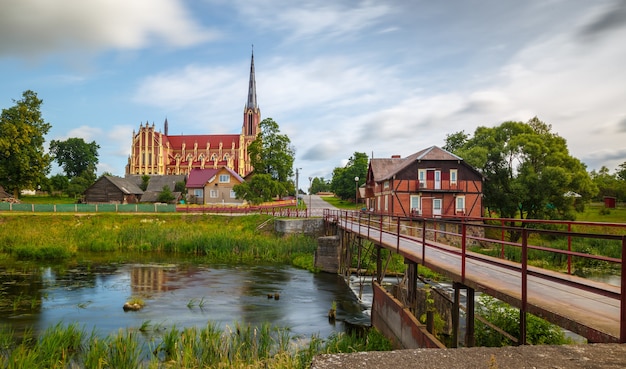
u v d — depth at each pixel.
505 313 13.33
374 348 13.67
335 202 104.69
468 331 9.85
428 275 28.19
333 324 18.08
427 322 11.61
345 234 30.84
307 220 44.84
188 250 38.31
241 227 48.78
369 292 24.56
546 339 12.08
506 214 49.06
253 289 24.59
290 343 14.46
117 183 73.94
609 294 5.32
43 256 34.00
